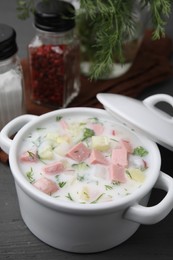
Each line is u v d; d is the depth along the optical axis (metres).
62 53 0.48
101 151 0.40
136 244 0.40
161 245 0.40
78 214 0.35
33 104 0.51
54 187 0.37
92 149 0.40
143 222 0.36
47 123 0.42
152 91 0.54
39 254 0.39
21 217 0.41
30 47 0.49
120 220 0.37
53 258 0.39
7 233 0.40
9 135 0.41
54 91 0.49
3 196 0.43
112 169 0.38
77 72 0.51
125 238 0.39
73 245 0.38
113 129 0.42
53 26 0.47
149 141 0.40
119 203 0.35
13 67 0.47
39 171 0.38
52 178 0.38
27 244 0.40
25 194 0.37
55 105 0.50
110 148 0.40
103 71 0.45
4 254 0.39
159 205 0.36
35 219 0.38
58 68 0.48
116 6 0.44
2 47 0.43
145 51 0.57
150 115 0.40
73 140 0.41
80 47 0.52
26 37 0.60
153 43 0.58
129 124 0.40
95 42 0.51
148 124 0.39
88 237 0.37
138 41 0.52
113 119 0.43
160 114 0.40
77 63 0.51
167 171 0.44
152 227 0.41
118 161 0.39
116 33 0.43
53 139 0.41
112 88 0.52
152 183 0.37
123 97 0.41
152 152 0.40
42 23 0.47
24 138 0.41
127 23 0.45
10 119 0.48
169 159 0.45
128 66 0.53
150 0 0.44
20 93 0.47
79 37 0.51
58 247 0.39
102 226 0.37
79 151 0.40
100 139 0.40
